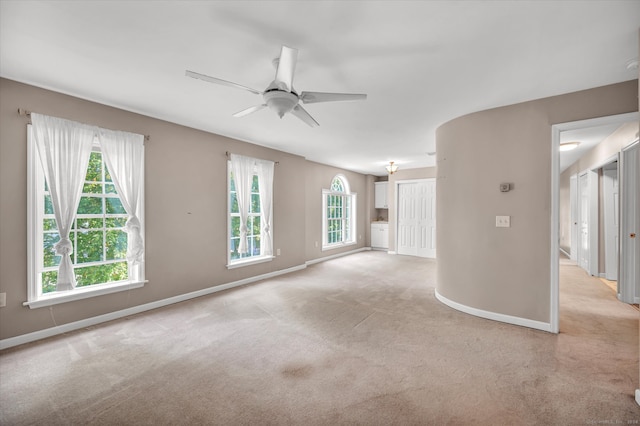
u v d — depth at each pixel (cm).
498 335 283
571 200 662
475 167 336
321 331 294
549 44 203
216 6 167
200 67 239
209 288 425
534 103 299
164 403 184
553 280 288
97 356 243
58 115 286
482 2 161
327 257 727
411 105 316
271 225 525
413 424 166
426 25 183
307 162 664
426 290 444
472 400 187
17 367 225
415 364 230
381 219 941
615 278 479
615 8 166
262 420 170
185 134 395
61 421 168
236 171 455
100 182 327
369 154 592
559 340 271
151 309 356
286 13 172
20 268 264
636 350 251
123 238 345
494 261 322
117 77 256
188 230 398
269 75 252
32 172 269
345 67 235
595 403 183
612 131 391
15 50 213
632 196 368
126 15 175
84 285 319
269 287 460
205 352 250
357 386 202
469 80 257
